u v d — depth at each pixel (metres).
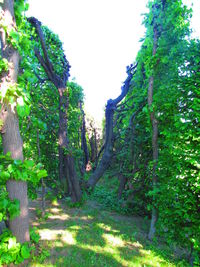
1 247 2.03
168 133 2.81
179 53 2.93
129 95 5.89
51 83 5.40
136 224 4.02
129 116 5.29
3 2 2.12
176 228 2.64
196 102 2.43
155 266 2.44
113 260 2.50
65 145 4.85
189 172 2.46
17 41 2.22
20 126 3.12
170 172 2.88
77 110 6.36
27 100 2.18
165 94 3.01
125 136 5.29
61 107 4.87
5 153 2.21
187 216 2.43
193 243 2.41
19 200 2.23
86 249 2.74
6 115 2.17
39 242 2.82
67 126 5.32
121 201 4.95
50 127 4.98
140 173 4.64
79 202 4.85
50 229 3.37
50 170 5.00
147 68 3.39
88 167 7.32
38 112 4.38
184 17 3.16
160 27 3.29
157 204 3.09
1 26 2.12
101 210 4.68
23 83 2.45
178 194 2.59
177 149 2.57
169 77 3.11
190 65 2.81
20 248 2.20
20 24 2.54
